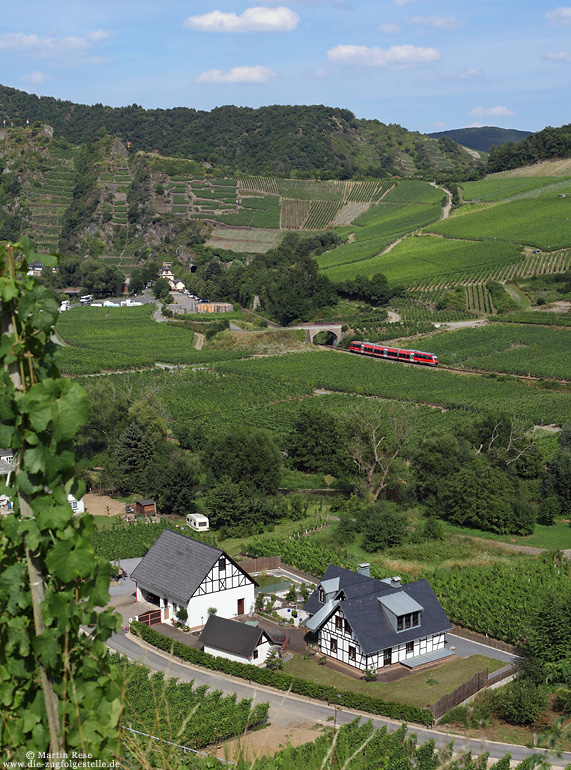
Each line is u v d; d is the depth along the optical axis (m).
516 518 92.56
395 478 110.12
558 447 119.38
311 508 103.12
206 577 66.06
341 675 58.03
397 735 43.00
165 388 164.12
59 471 9.39
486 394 159.50
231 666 56.75
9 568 9.44
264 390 164.38
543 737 17.52
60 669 9.73
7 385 9.23
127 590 73.88
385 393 161.00
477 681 54.56
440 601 69.81
